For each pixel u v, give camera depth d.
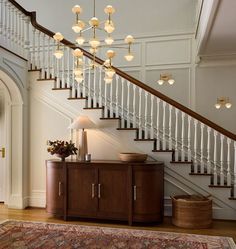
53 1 6.28
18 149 4.50
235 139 3.90
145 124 4.21
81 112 4.43
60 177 3.99
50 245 3.03
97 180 3.84
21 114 4.50
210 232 3.47
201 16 4.23
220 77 5.36
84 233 3.39
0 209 4.44
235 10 3.31
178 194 4.13
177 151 4.14
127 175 3.74
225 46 4.68
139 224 3.76
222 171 4.01
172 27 5.66
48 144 4.51
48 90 4.58
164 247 2.98
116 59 5.89
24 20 4.59
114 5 5.96
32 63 4.66
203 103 5.41
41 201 4.55
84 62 4.36
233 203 3.96
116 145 4.29
